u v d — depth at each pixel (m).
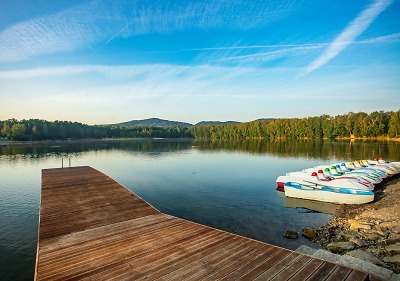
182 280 5.44
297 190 17.91
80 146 74.94
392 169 24.02
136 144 86.25
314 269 5.84
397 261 8.11
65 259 6.45
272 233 12.00
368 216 13.30
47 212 10.66
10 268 9.30
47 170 22.50
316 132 98.31
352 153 45.81
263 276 5.56
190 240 7.61
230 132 127.19
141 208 11.30
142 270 5.86
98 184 16.48
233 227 12.77
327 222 13.45
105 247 7.19
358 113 96.31
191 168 31.61
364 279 5.41
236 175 26.86
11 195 19.39
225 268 5.91
